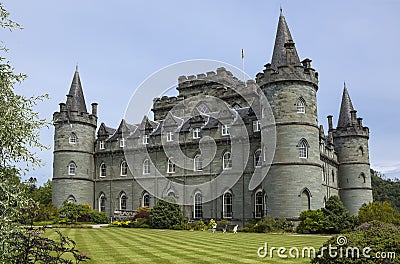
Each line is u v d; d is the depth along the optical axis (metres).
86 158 49.88
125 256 16.30
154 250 18.27
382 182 88.38
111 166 49.88
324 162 46.19
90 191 49.97
